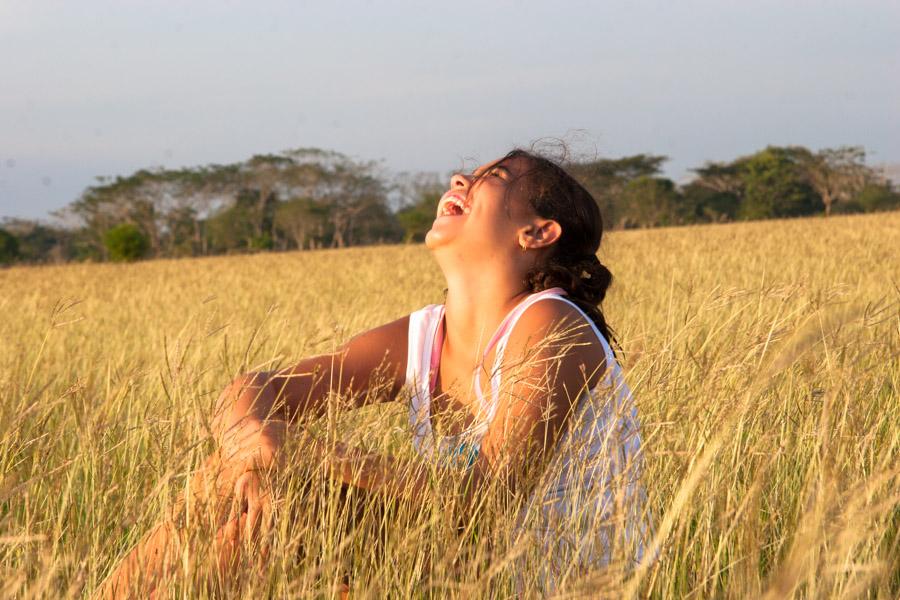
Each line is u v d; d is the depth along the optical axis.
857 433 2.39
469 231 2.45
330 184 90.06
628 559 1.89
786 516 2.27
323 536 1.95
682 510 2.02
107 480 2.26
